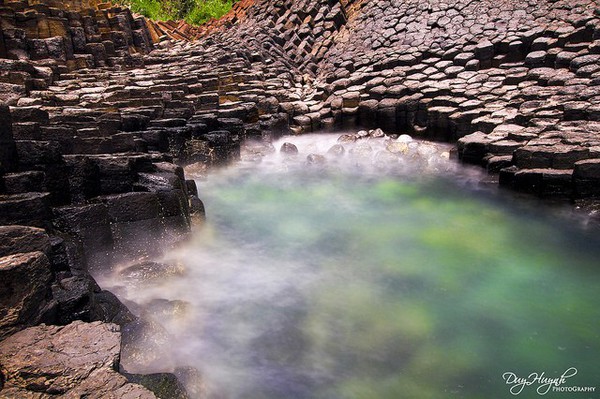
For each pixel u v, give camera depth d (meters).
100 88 13.23
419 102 12.83
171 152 9.54
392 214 8.20
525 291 5.48
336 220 7.94
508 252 6.53
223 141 10.27
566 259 6.28
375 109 13.42
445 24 16.14
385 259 6.41
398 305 5.25
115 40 17.20
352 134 13.43
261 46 18.41
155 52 18.20
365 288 5.64
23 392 2.75
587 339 4.57
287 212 8.34
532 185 7.91
